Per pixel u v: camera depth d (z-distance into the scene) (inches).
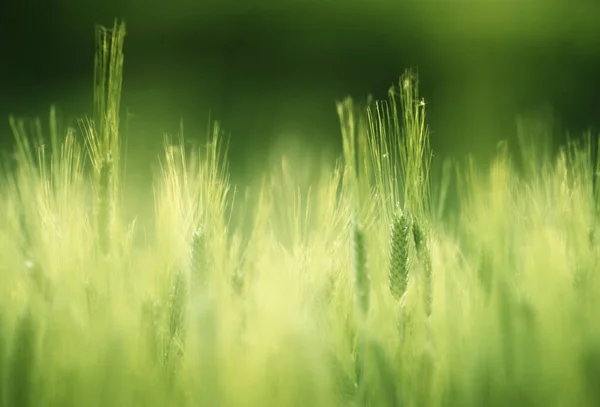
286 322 64.6
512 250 71.3
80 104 346.0
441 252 70.8
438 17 512.7
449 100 356.5
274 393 64.2
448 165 73.7
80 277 67.3
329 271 68.5
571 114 312.3
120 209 68.4
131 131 237.1
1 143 185.3
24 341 64.2
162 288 66.7
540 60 429.1
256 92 404.8
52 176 69.8
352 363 65.6
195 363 65.1
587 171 73.2
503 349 66.0
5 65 457.7
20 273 69.1
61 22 511.5
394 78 439.5
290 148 109.3
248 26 521.3
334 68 456.4
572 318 67.2
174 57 485.1
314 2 548.1
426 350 64.7
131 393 64.4
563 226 72.1
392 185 67.3
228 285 67.0
